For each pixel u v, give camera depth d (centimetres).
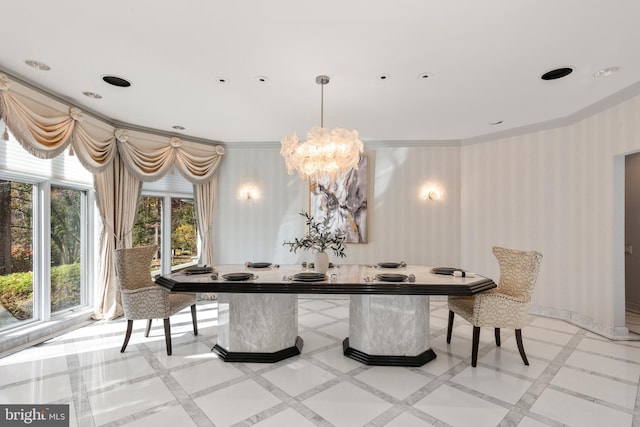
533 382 284
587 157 428
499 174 522
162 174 511
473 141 550
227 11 227
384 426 222
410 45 268
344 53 281
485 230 536
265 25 242
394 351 321
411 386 277
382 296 322
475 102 392
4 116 304
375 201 577
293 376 295
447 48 272
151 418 230
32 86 339
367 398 258
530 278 320
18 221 379
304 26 243
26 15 231
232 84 342
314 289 291
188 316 481
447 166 568
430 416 234
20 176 371
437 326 433
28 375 293
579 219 441
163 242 555
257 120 460
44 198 399
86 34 255
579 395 262
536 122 471
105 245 455
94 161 421
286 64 300
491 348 360
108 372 300
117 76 325
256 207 589
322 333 407
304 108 411
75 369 306
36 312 398
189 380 286
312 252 582
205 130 512
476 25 241
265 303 328
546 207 476
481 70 310
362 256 577
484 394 264
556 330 416
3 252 364
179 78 329
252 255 589
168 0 215
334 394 264
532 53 279
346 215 574
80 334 399
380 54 282
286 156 342
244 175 591
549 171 473
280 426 222
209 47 273
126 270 362
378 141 573
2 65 303
